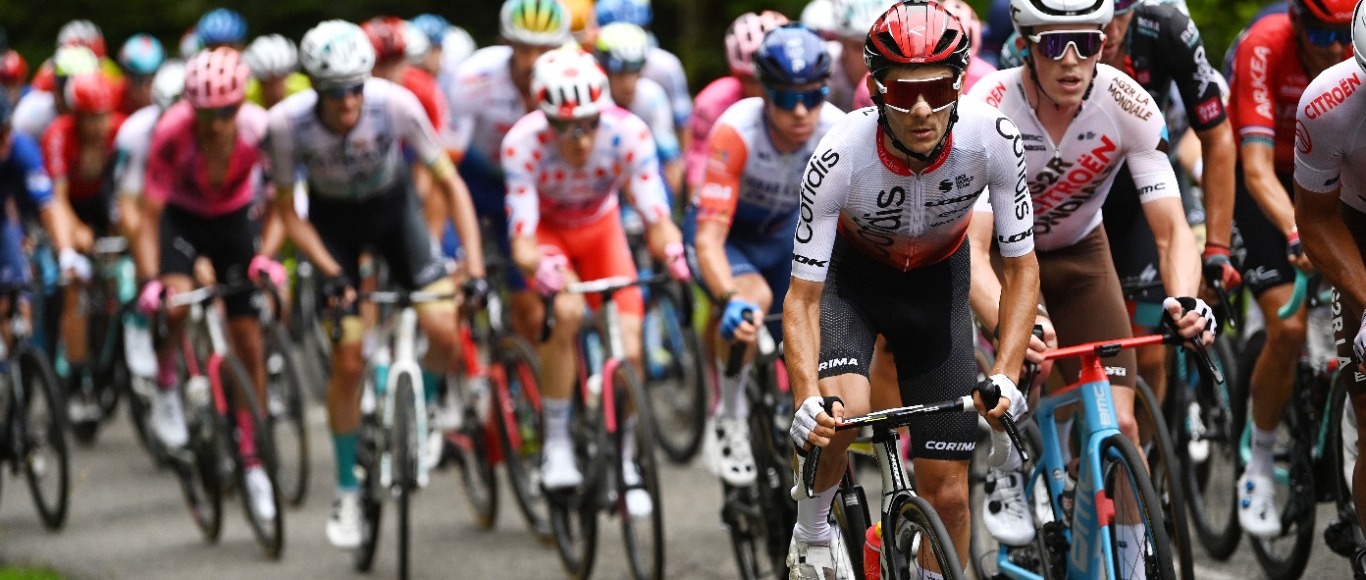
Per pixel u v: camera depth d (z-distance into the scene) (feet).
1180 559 42.96
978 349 49.60
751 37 69.82
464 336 65.31
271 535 62.59
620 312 59.82
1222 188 44.96
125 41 162.20
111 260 89.25
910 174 35.68
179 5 161.27
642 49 76.59
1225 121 45.14
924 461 38.19
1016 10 40.06
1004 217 36.29
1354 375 38.32
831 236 36.01
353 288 57.98
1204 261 44.68
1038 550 42.83
